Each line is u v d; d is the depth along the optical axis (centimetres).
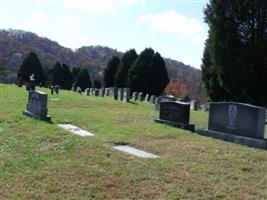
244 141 1545
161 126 1814
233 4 3152
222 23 3180
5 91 3531
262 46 3109
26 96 3059
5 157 1170
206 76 4331
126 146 1399
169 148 1370
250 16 3150
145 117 2130
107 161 1160
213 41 3231
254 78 3156
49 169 1077
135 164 1148
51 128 1631
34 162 1129
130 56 6253
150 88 5762
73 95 3694
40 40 13912
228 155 1290
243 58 3142
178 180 1041
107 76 6656
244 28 3181
